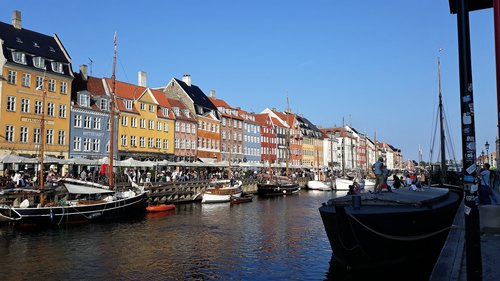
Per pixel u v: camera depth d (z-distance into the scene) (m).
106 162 42.03
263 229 26.98
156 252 20.00
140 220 31.12
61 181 30.34
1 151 42.44
